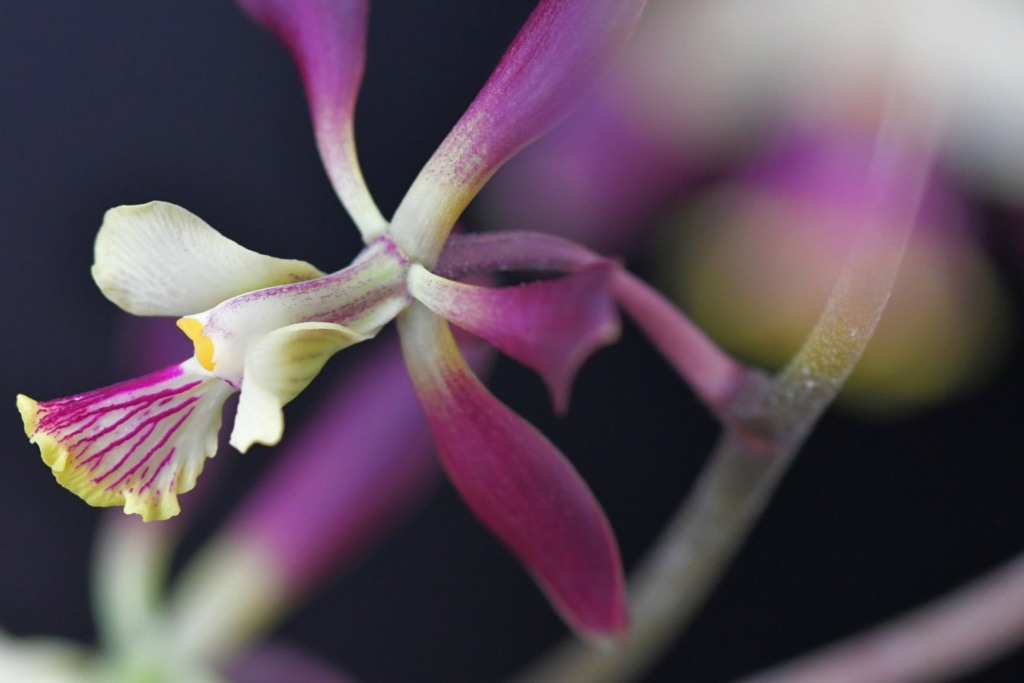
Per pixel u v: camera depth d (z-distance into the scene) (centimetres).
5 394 28
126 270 18
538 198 25
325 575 22
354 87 18
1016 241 25
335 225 29
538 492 18
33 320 28
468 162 17
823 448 30
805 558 30
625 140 25
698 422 30
